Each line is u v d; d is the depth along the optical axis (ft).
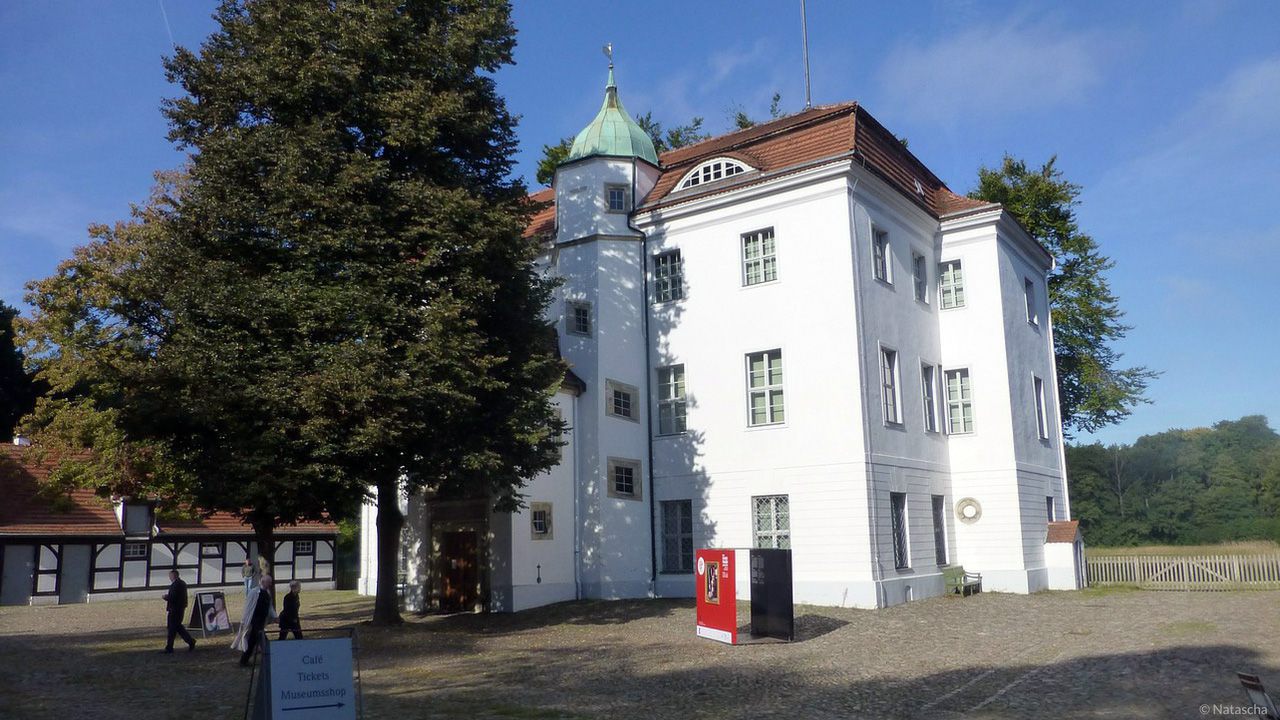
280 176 57.36
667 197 86.58
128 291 80.89
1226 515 213.46
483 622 69.05
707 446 80.74
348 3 61.62
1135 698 37.68
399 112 60.80
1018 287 93.45
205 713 38.52
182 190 75.05
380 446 56.34
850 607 70.64
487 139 68.13
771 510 76.69
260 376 54.60
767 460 77.05
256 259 59.67
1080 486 223.30
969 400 88.02
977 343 87.81
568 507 79.30
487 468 59.47
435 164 64.95
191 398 53.93
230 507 55.57
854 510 71.92
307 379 53.57
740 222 81.35
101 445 95.66
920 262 88.48
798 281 77.36
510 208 67.00
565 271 86.22
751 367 80.07
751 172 82.58
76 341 96.68
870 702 38.78
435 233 59.93
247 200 58.18
